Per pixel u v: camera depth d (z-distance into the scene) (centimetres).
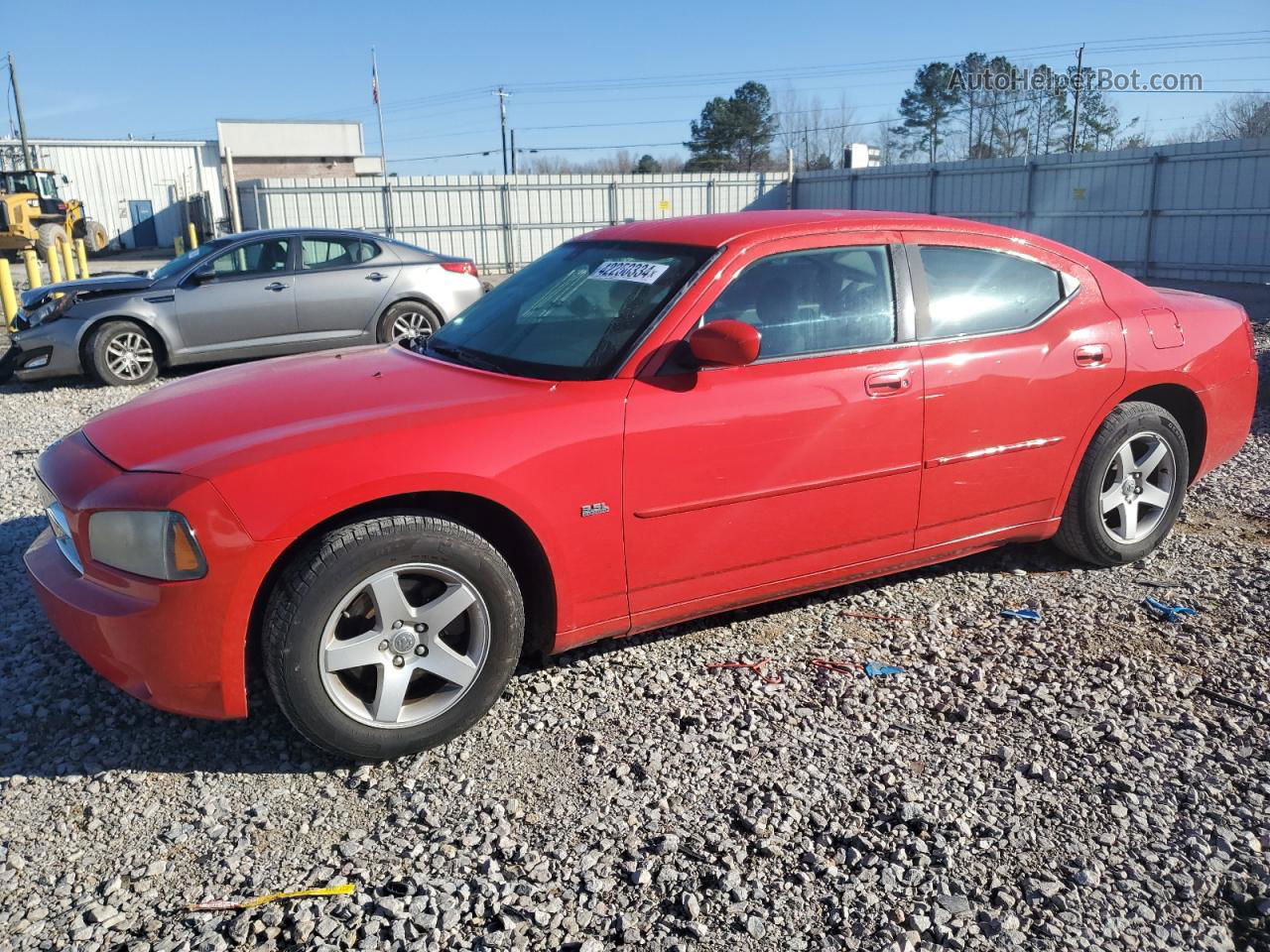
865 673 364
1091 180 2106
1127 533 455
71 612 300
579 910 248
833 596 433
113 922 245
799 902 250
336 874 262
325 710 296
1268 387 858
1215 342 468
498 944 236
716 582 362
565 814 285
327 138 5475
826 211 415
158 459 302
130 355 1028
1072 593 434
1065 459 429
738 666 370
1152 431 448
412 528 299
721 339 326
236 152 5294
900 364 380
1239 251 1847
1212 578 448
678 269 361
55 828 283
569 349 356
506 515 324
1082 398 425
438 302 1142
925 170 2539
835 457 369
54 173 3738
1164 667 368
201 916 247
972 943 237
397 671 307
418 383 348
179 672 288
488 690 321
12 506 577
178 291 1036
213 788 301
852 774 303
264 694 354
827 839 273
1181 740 321
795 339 366
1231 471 618
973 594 434
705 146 6225
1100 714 336
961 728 329
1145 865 264
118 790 300
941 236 404
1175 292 492
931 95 5328
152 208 5084
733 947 236
